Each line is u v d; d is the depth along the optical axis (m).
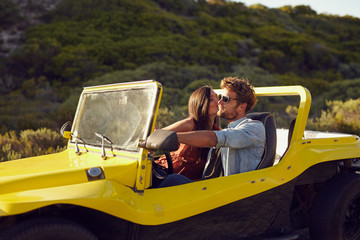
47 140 8.18
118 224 2.25
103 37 32.69
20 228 1.87
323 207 2.96
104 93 2.88
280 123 11.90
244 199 2.61
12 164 2.68
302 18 58.47
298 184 2.91
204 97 3.11
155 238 2.32
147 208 2.20
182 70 23.64
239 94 2.91
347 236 3.04
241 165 2.81
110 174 2.25
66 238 1.96
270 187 2.71
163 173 2.90
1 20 36.31
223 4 52.94
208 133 2.59
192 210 2.36
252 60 32.84
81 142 2.95
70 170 2.20
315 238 2.99
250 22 48.19
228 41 36.81
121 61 27.73
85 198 2.00
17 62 26.66
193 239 2.45
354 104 13.73
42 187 2.09
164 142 2.08
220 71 27.16
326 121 12.15
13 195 1.96
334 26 55.25
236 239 2.63
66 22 36.81
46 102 20.80
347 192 2.97
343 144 3.19
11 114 16.22
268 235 2.79
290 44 38.78
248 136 2.72
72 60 26.84
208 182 2.52
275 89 3.13
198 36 37.53
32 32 33.78
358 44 45.75
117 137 2.59
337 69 36.88
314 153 2.91
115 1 41.50
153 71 22.30
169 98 12.34
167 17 39.69
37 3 42.00
